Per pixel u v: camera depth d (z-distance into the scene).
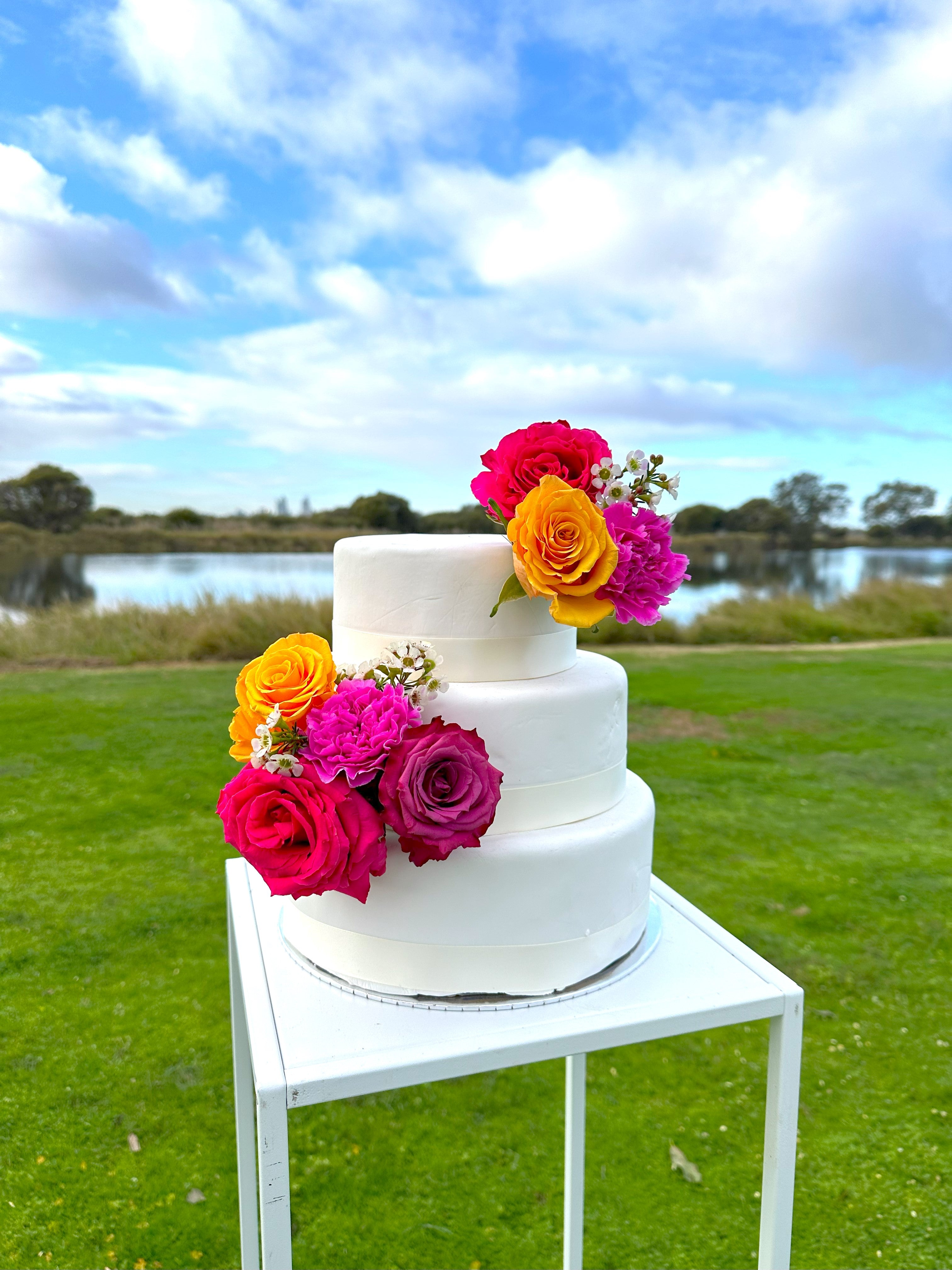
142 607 9.64
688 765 5.39
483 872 1.37
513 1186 2.15
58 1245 1.93
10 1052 2.59
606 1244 1.96
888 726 6.26
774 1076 1.45
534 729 1.42
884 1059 2.57
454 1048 1.26
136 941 3.24
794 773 5.24
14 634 9.06
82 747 5.59
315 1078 1.18
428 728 1.28
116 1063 2.55
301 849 1.25
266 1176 1.19
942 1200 2.04
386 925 1.40
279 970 1.51
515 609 1.48
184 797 4.71
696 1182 2.14
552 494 1.34
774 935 3.27
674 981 1.47
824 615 11.20
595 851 1.43
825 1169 2.15
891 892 3.63
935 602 11.46
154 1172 2.15
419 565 1.46
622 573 1.37
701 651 9.84
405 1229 2.01
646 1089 2.50
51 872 3.81
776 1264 1.48
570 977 1.44
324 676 1.31
